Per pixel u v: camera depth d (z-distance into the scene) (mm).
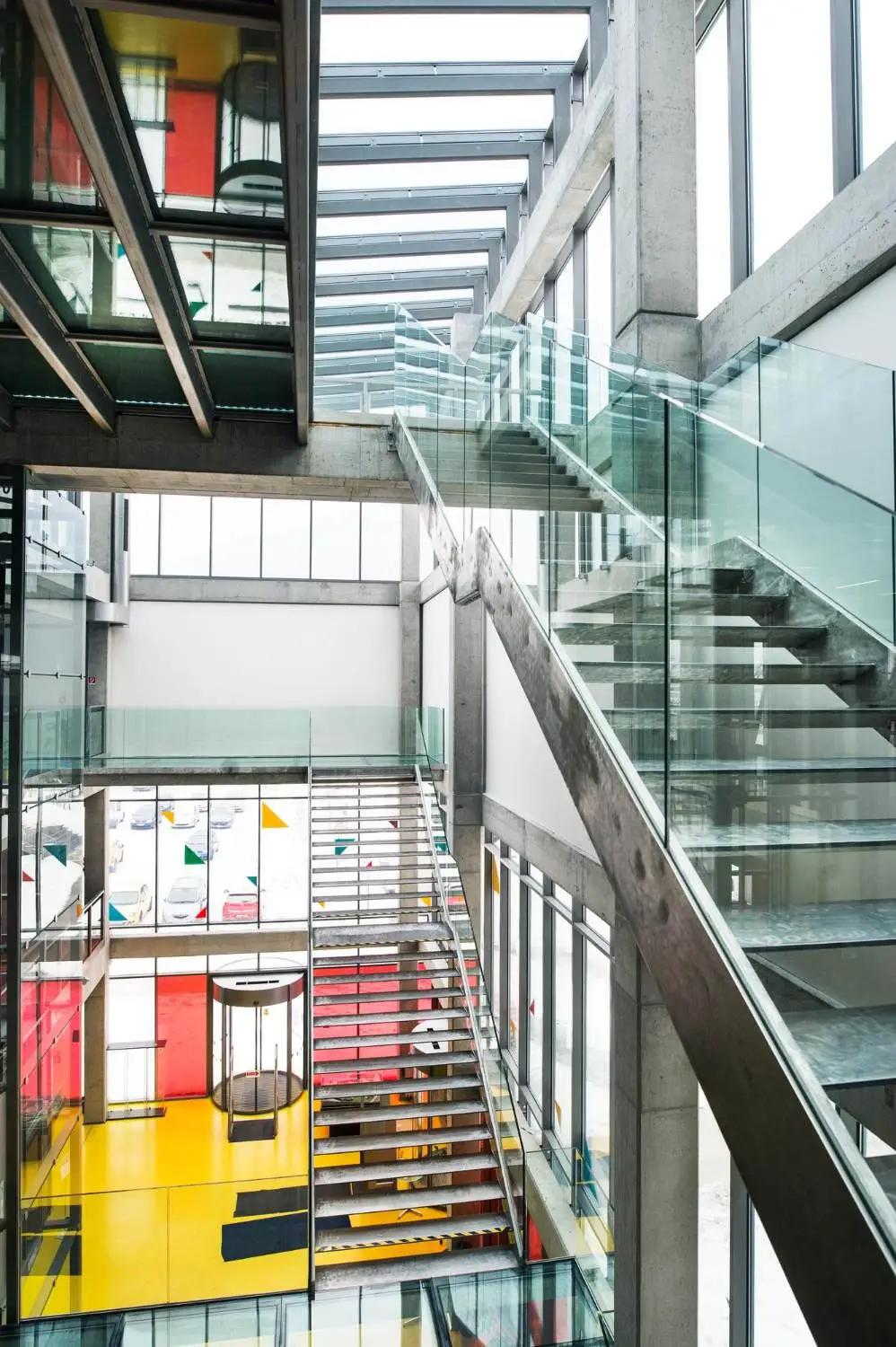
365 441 11414
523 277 14422
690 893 3486
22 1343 6023
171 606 20891
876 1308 2242
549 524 5500
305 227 5570
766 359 5660
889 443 4320
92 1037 15984
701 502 4422
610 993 10391
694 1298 7555
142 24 4051
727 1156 7473
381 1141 8156
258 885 18547
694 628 3545
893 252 5527
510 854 14789
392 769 16156
